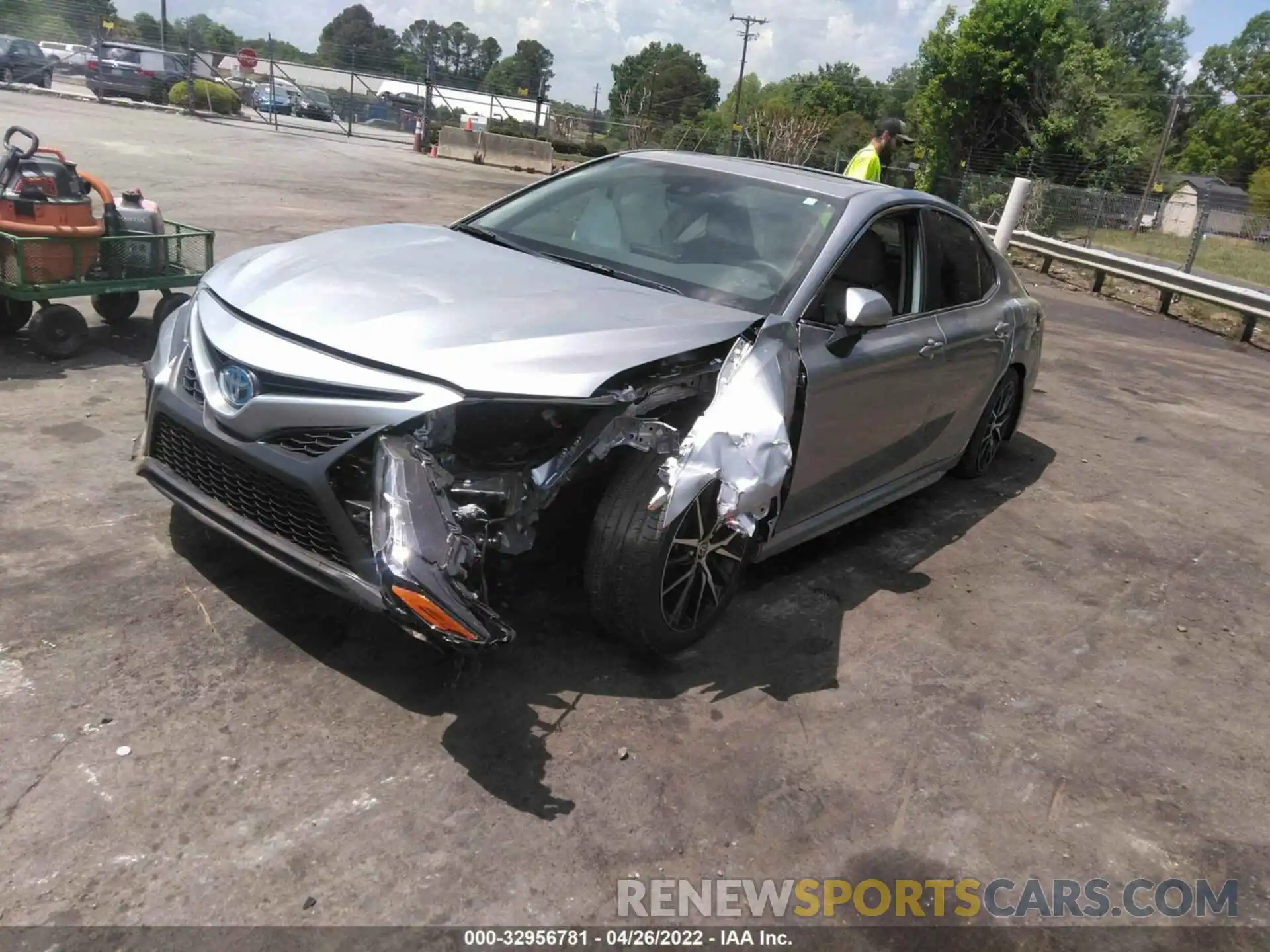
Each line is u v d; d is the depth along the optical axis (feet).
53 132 54.39
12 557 11.39
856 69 255.91
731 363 10.53
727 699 10.87
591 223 13.69
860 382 12.78
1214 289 45.09
